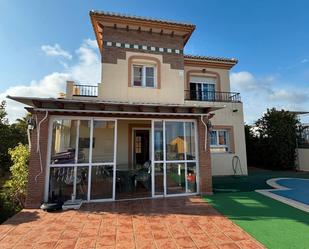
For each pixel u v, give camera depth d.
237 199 7.68
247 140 19.33
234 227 5.12
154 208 6.71
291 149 16.11
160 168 8.35
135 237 4.60
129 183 9.10
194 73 15.45
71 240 4.46
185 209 6.60
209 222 5.47
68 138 7.56
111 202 7.41
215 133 14.27
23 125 13.78
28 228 5.11
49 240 4.47
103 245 4.23
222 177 13.00
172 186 8.36
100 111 7.48
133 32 11.73
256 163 18.61
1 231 4.93
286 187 9.72
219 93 15.56
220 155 13.93
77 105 7.38
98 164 7.70
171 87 11.83
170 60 12.04
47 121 7.30
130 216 5.96
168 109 8.30
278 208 6.61
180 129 8.75
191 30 12.09
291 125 16.23
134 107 7.90
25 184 8.38
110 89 11.03
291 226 5.14
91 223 5.44
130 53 11.52
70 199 7.27
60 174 7.33
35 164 7.01
